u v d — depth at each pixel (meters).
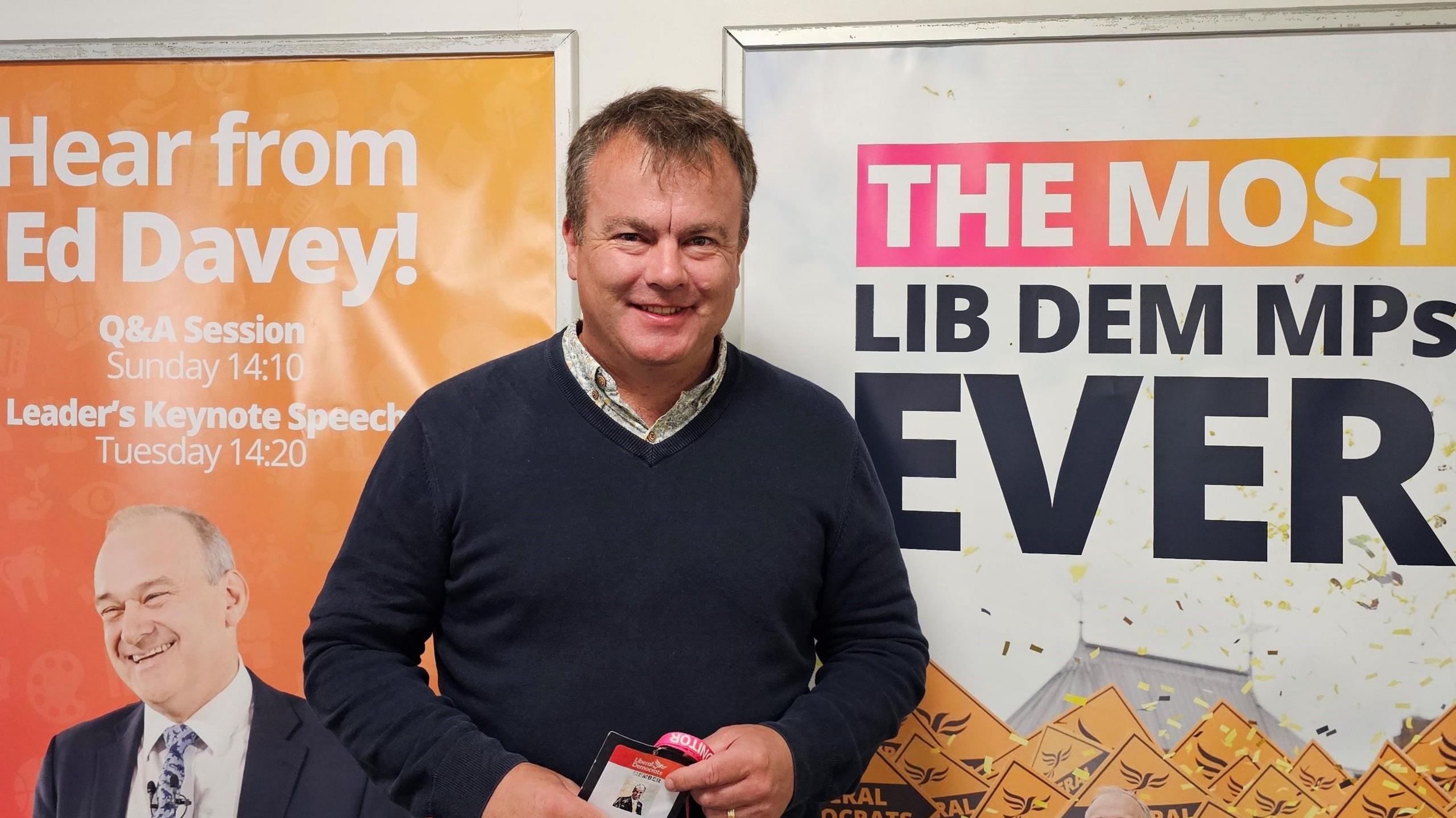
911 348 1.47
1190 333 1.44
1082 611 1.45
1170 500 1.44
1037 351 1.46
